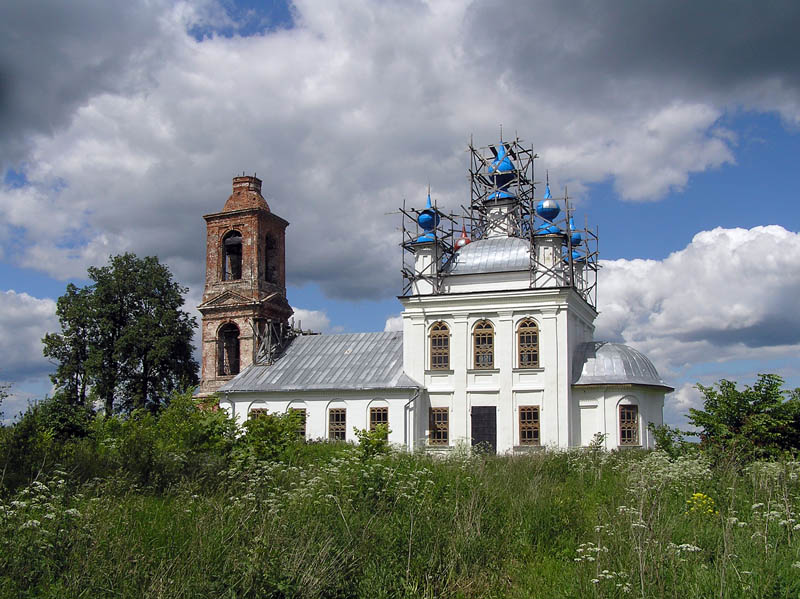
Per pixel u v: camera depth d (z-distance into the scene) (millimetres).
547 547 14250
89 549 10633
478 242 49188
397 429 45656
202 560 10633
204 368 54938
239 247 57812
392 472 16609
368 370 48656
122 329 56406
